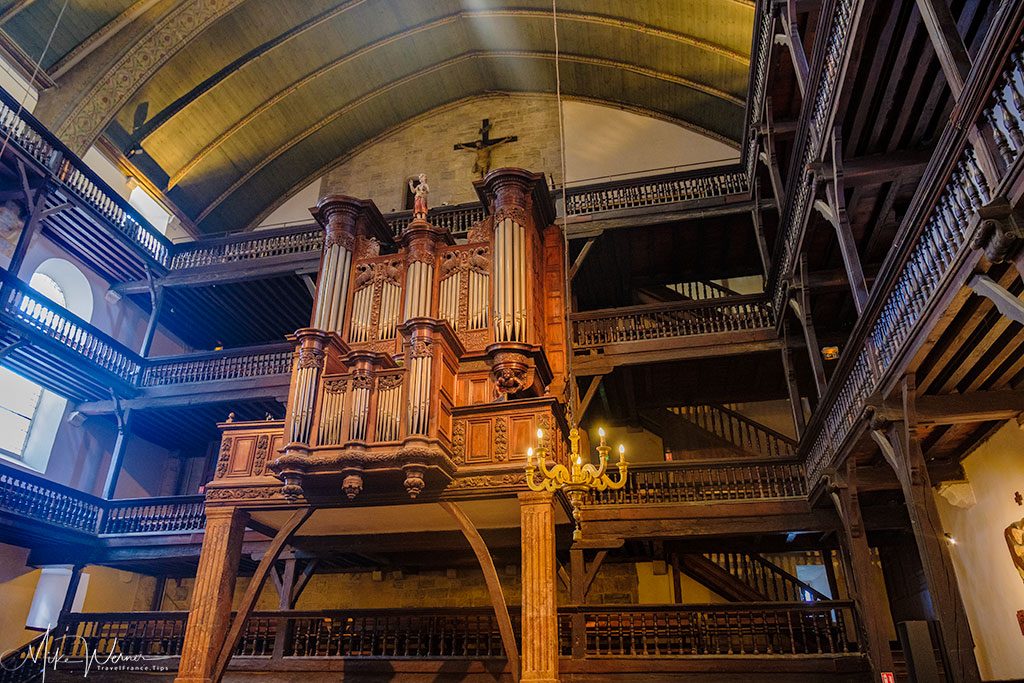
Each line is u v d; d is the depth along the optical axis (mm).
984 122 6598
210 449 23234
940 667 13688
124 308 22016
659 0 20469
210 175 24031
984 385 10008
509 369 13328
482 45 24547
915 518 9227
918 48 10000
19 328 16422
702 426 21062
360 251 16391
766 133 16016
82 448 20422
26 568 18203
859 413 10883
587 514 16203
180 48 20453
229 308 22703
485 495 11727
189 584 21672
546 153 24156
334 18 22344
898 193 11961
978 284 7109
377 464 11422
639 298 21938
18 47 18484
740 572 19312
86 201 18531
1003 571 11867
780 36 13234
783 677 13203
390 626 15875
